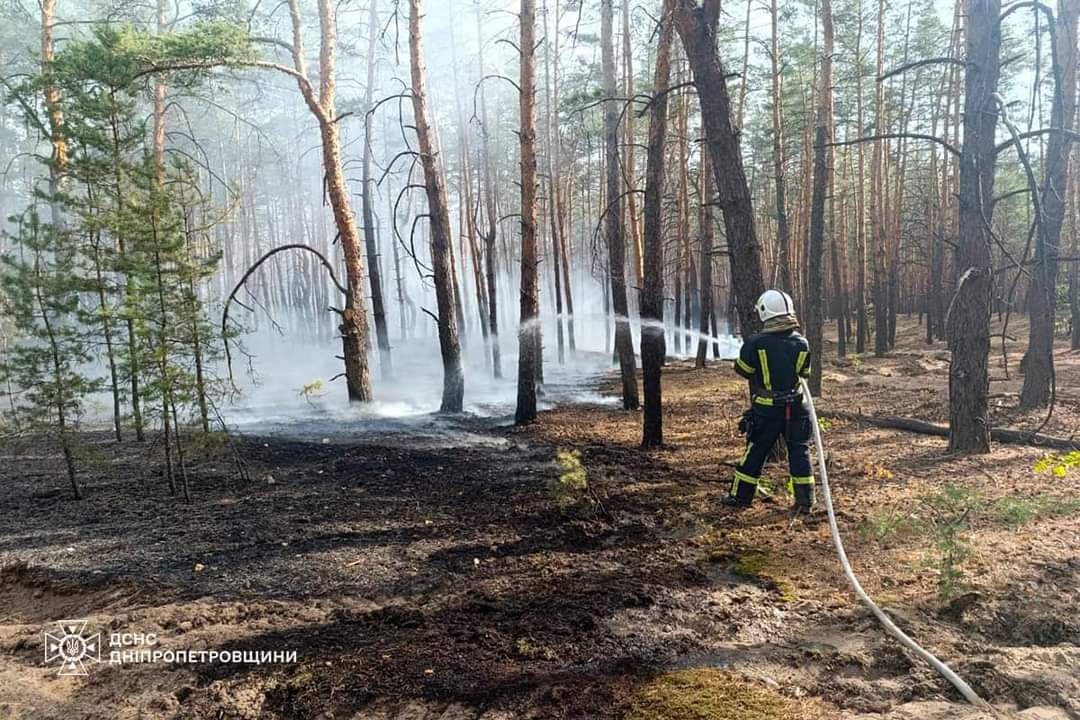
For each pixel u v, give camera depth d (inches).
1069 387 467.8
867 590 164.6
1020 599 149.9
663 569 186.5
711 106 288.2
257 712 124.5
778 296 232.8
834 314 1411.2
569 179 1198.9
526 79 435.5
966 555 171.9
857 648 135.4
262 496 276.1
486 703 122.1
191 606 172.9
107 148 305.6
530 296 443.8
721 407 489.7
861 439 350.0
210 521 243.8
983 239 289.1
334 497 271.9
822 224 509.4
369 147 706.2
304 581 187.3
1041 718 104.3
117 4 681.6
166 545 218.8
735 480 240.8
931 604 153.6
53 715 127.8
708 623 151.6
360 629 156.0
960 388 301.9
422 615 160.4
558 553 202.8
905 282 1411.2
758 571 180.9
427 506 256.5
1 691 136.6
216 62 444.5
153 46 418.6
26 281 269.7
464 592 176.4
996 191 1192.8
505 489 277.9
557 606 163.0
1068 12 469.1
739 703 117.3
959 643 135.1
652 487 275.0
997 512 211.2
